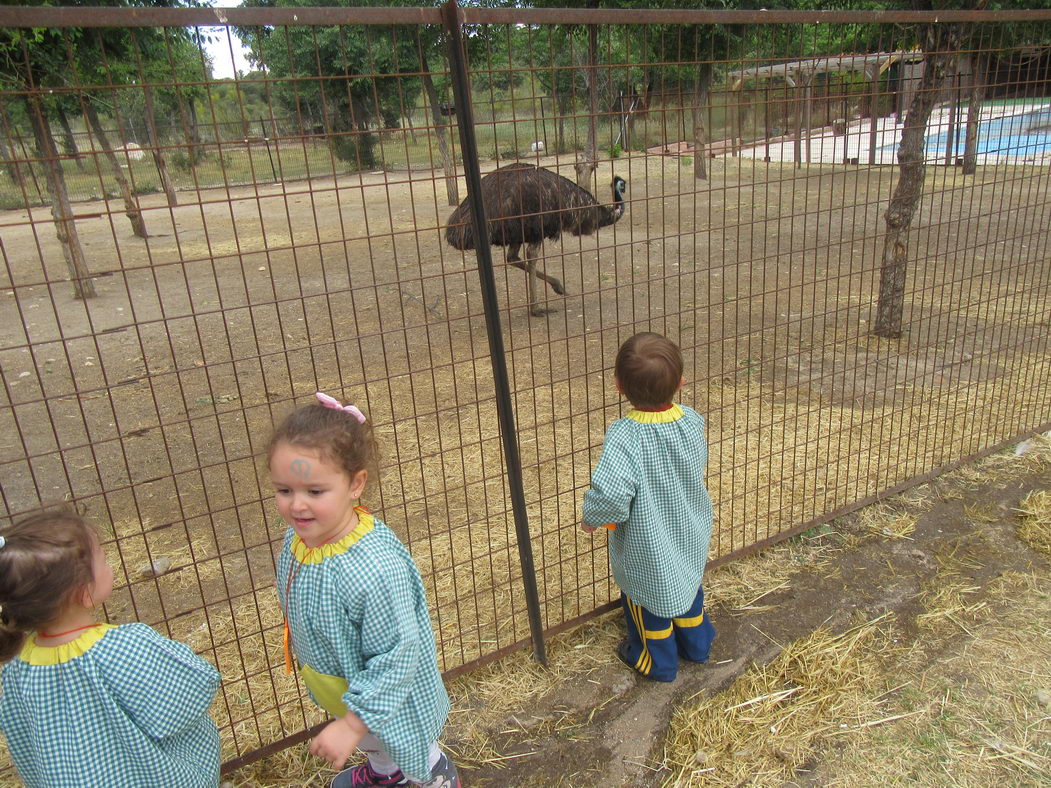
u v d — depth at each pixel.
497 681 3.03
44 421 5.97
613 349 6.86
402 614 1.95
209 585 3.74
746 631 3.28
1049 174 4.62
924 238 10.26
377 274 10.73
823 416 5.16
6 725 1.89
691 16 2.78
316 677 2.09
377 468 2.11
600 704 2.92
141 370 7.14
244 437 5.45
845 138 3.66
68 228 9.62
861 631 3.23
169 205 2.03
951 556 3.74
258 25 2.08
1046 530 3.88
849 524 4.00
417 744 2.07
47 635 1.84
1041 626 3.24
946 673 3.01
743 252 10.28
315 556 1.99
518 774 2.64
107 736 1.84
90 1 8.01
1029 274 8.41
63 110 8.79
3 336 8.67
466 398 5.89
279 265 11.83
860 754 2.66
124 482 4.89
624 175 12.91
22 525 1.79
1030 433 4.69
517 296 8.86
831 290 8.36
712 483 4.34
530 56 2.53
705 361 6.32
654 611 2.80
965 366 5.97
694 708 2.88
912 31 5.69
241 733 2.78
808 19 3.12
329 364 6.93
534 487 4.49
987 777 2.54
